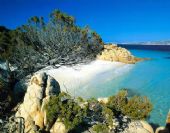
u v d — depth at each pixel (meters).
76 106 17.69
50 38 37.22
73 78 34.72
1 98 21.31
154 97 29.28
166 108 25.52
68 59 39.81
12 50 32.75
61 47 37.62
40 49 37.00
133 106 20.44
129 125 19.06
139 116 20.06
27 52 33.25
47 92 18.91
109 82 34.91
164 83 35.50
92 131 17.59
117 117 20.05
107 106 20.44
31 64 32.56
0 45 33.59
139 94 30.41
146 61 56.38
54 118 17.84
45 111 17.84
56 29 37.72
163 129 19.25
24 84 23.69
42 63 35.91
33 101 18.31
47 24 37.75
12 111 20.31
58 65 38.66
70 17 37.97
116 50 52.12
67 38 37.91
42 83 18.88
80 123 18.08
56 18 37.69
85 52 40.34
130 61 51.66
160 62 55.66
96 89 31.31
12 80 25.27
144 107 20.42
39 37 36.91
